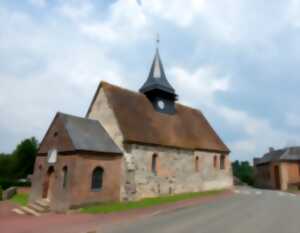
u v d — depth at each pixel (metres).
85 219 12.16
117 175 17.38
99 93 21.14
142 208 14.59
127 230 9.64
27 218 13.25
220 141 28.03
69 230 10.01
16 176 46.75
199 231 9.24
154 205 15.52
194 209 14.10
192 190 22.53
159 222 10.94
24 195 25.58
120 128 18.41
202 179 23.81
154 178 19.42
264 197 19.89
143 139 19.08
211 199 18.30
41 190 17.44
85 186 15.46
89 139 17.08
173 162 21.33
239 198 19.03
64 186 15.72
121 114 19.64
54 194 16.02
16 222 12.02
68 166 15.70
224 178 26.53
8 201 20.77
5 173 46.91
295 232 9.03
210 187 24.55
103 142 17.75
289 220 10.99
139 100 22.67
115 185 17.11
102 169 16.62
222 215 12.23
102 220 11.71
